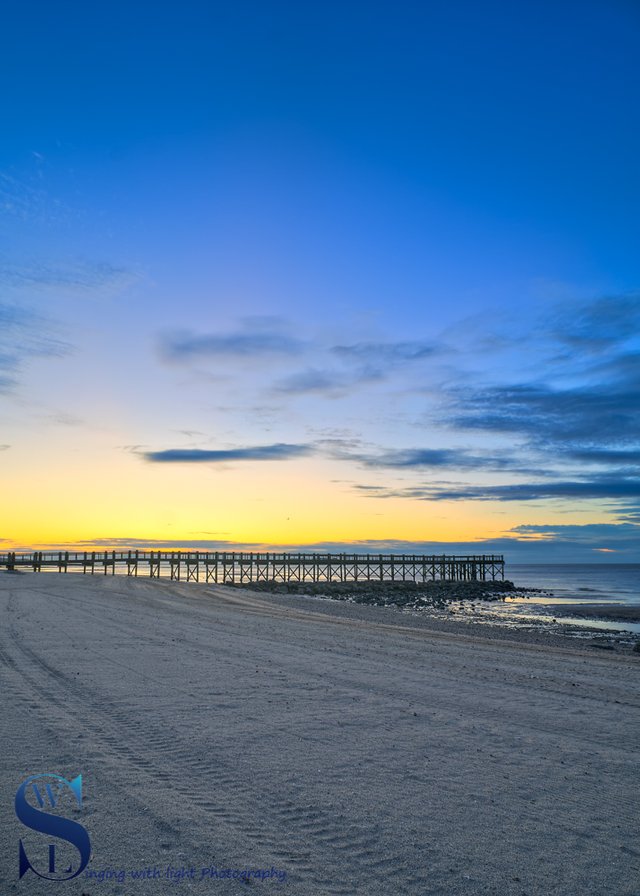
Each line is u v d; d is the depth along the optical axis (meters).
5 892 3.75
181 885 3.83
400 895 3.76
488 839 4.54
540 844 4.48
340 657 12.66
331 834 4.55
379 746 6.64
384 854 4.27
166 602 27.02
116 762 5.93
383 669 11.36
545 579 115.00
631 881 4.00
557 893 3.83
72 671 10.20
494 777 5.82
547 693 9.68
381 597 54.47
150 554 64.62
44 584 36.66
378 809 5.02
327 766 5.98
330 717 7.75
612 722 7.95
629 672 12.20
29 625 16.27
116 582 41.72
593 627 31.34
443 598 57.59
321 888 3.82
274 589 57.81
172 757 6.12
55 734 6.71
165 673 10.27
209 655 12.34
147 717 7.51
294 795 5.26
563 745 6.89
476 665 12.31
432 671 11.34
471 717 7.97
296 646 14.14
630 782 5.79
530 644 18.73
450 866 4.13
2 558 58.44
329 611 29.58
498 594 65.69
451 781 5.68
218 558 66.50
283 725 7.33
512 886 3.90
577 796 5.41
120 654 12.09
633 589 77.81
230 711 7.91
